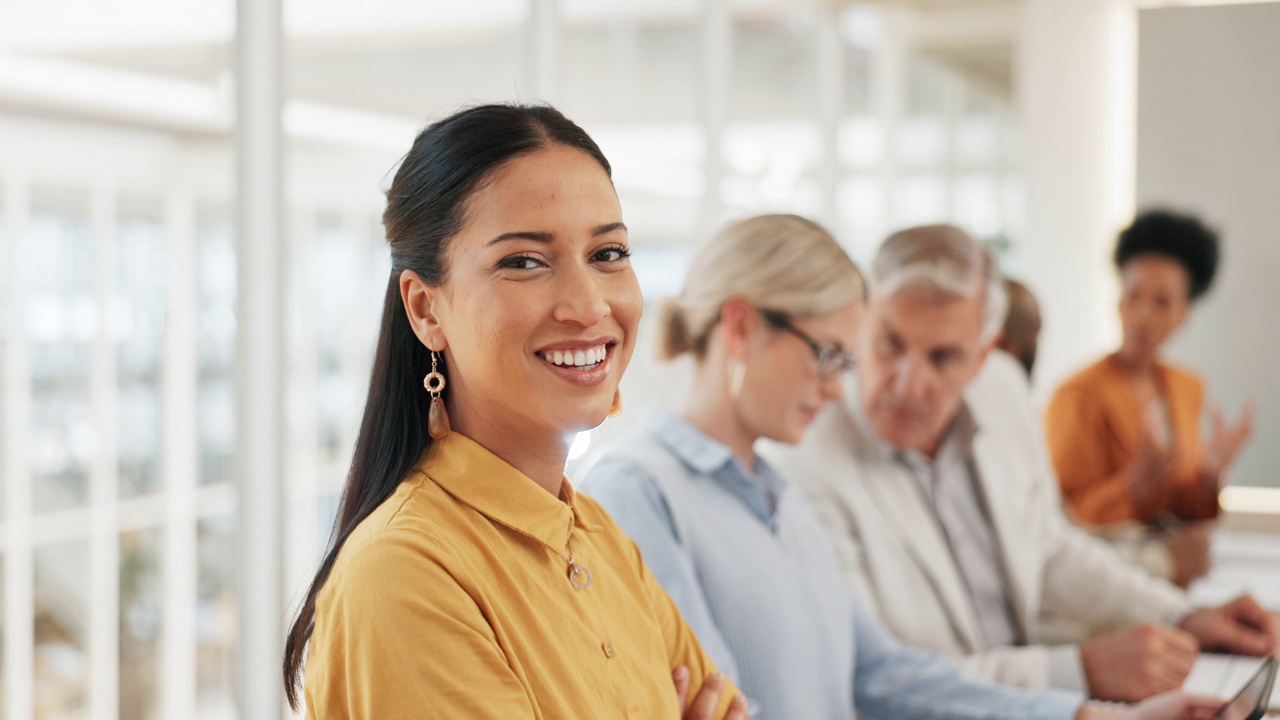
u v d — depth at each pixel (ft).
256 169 6.17
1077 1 15.17
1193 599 9.25
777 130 22.04
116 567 14.69
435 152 3.77
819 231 6.46
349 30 16.06
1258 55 14.65
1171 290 12.69
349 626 3.39
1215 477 12.48
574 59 18.42
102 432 14.39
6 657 13.50
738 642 6.01
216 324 15.66
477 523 3.70
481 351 3.70
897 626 7.69
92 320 14.17
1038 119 15.40
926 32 20.98
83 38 13.56
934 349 7.79
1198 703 6.48
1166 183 14.90
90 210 14.01
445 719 3.29
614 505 5.95
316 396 17.19
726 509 6.16
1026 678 7.48
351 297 17.42
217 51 14.49
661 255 21.25
